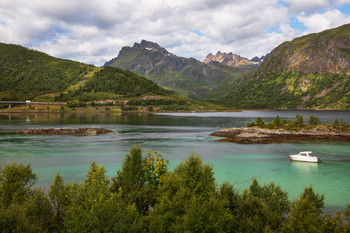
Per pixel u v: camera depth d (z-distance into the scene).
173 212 26.97
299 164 66.19
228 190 33.66
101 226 23.67
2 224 22.11
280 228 27.05
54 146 89.00
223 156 75.56
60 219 28.31
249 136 105.88
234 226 28.05
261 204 30.14
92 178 31.81
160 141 103.00
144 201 32.69
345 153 80.50
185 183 30.52
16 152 77.88
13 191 29.73
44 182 48.91
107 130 130.50
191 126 164.38
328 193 44.81
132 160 36.56
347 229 25.20
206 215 25.39
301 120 130.50
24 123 170.25
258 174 56.78
